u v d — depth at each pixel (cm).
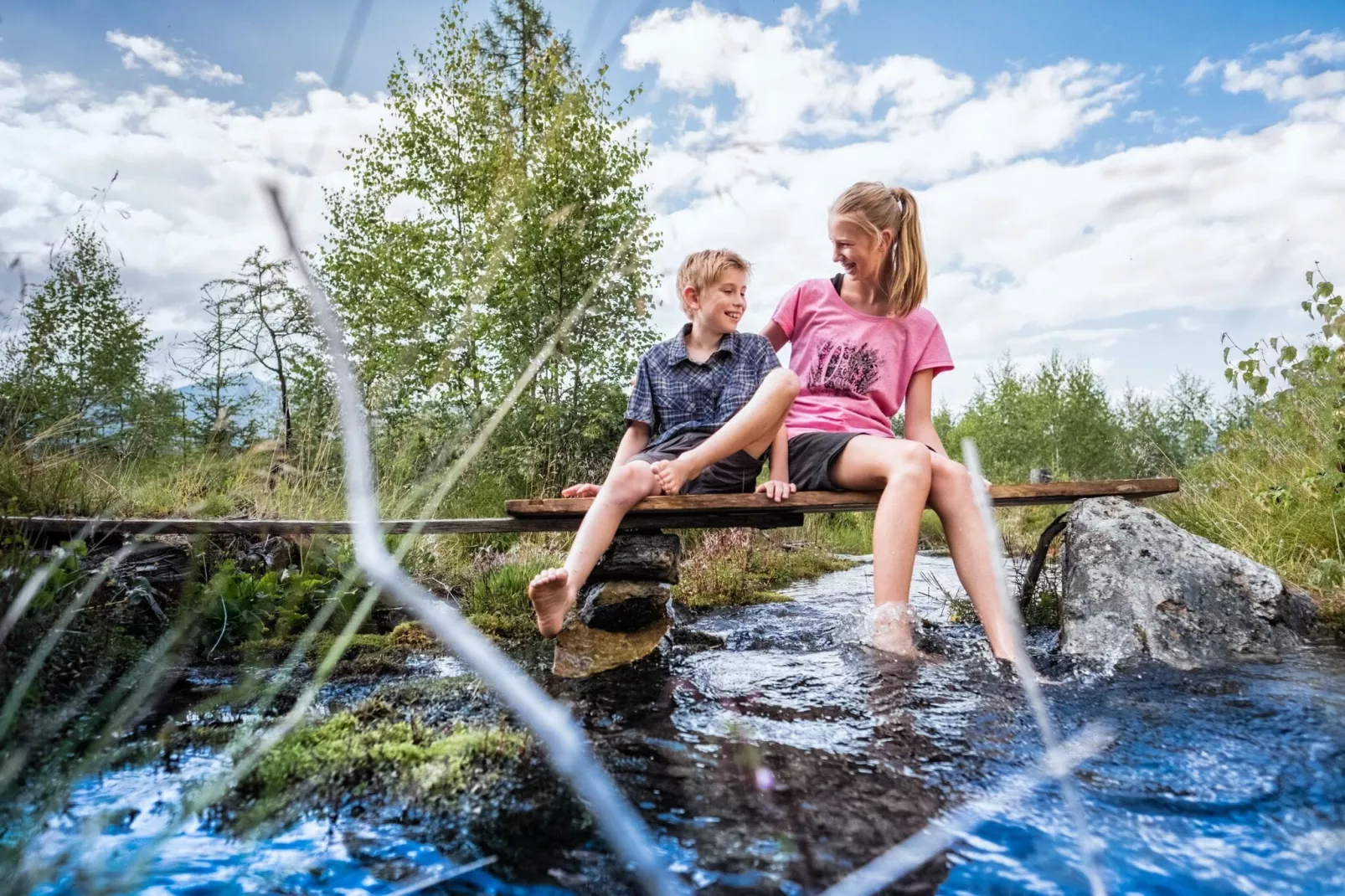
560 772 126
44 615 171
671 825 108
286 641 238
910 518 223
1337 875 93
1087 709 156
